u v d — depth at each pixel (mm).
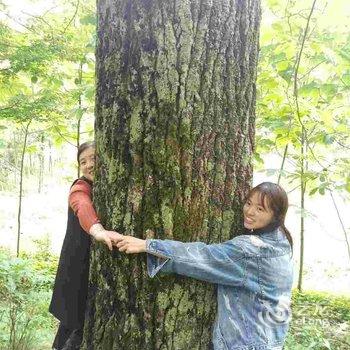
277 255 2105
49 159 15203
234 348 2029
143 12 1916
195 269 1943
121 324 2045
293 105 4477
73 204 2203
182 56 1912
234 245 2010
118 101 1981
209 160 2004
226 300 2059
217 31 1955
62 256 2451
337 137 4836
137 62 1935
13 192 15141
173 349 2037
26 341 3650
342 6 4152
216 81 1975
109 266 2055
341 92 4418
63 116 5738
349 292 7430
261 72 4582
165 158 1947
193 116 1946
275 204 2094
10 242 9398
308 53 4387
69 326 2432
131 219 1990
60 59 5145
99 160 2088
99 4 2061
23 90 5520
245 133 2105
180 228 1985
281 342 2135
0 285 5195
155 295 2008
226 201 2066
